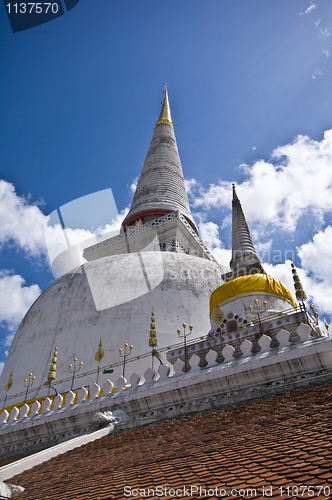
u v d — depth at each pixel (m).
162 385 13.98
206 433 8.18
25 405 17.59
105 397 15.44
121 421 13.78
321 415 7.02
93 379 20.38
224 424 8.62
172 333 22.05
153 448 8.18
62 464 9.51
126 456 8.20
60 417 15.71
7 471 9.63
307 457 5.00
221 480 5.04
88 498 5.77
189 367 16.48
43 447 15.50
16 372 23.09
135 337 21.69
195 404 12.64
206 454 6.51
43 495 6.90
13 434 16.50
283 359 11.95
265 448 5.91
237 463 5.56
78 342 22.30
